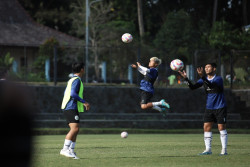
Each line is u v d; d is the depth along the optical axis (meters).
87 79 84.06
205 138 29.36
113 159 25.80
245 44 105.31
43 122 67.69
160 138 52.94
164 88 80.44
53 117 74.69
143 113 79.00
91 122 69.75
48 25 188.62
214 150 32.66
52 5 191.12
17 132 4.34
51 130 63.41
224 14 179.25
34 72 81.88
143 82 32.78
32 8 190.25
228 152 30.70
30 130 4.40
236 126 71.38
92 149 34.19
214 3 159.25
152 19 179.25
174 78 81.88
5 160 4.29
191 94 81.00
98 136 58.59
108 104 79.06
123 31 146.00
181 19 129.75
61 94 76.75
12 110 4.33
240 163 23.25
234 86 83.00
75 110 26.31
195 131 68.38
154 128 71.31
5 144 4.29
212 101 28.72
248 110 80.31
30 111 4.42
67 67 87.81
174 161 24.45
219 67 80.62
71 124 26.25
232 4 178.62
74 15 153.62
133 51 90.81
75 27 156.50
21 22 159.50
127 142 44.03
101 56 105.06
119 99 79.19
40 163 23.06
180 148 35.03
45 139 50.81
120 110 79.12
